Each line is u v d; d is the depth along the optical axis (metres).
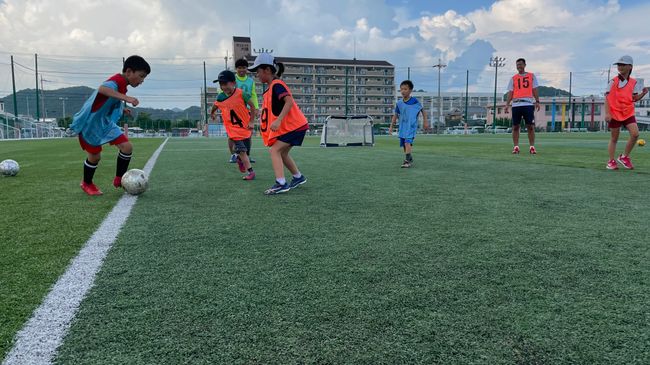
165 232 2.76
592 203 3.73
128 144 4.50
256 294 1.75
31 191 4.50
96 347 1.35
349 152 11.40
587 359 1.28
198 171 6.67
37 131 40.16
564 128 70.56
